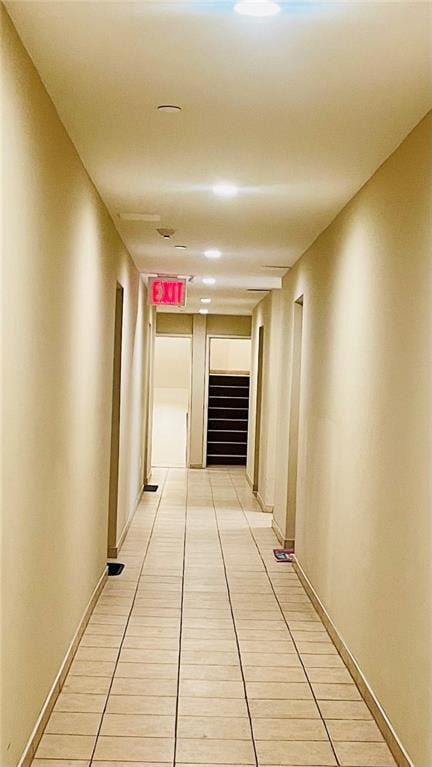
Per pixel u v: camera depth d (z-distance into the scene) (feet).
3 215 6.87
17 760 8.39
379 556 10.77
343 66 7.91
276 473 24.31
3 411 7.06
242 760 9.68
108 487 17.83
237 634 14.44
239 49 7.59
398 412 9.89
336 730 10.58
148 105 9.35
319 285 16.99
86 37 7.38
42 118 8.69
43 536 9.46
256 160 11.54
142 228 17.28
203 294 30.63
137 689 11.69
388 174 10.91
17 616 8.05
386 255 10.81
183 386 49.47
